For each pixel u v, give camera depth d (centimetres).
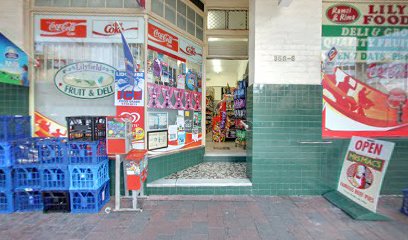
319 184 426
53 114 426
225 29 611
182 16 511
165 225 316
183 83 518
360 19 439
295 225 319
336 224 321
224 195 420
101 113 430
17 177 353
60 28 421
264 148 422
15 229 304
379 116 437
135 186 350
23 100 413
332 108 433
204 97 585
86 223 321
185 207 371
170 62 483
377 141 346
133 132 417
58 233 296
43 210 348
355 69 436
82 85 428
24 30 410
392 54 440
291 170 424
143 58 423
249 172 446
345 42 437
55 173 351
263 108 421
